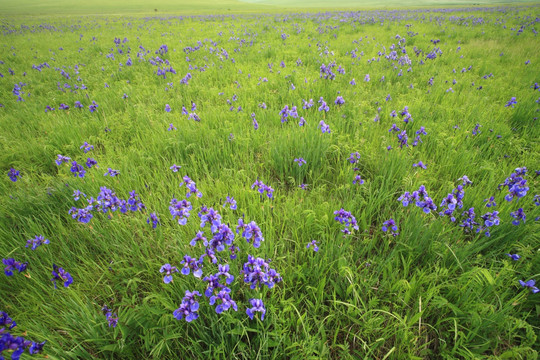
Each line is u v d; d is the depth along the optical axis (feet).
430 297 7.00
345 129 16.06
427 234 8.61
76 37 58.95
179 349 6.61
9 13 166.81
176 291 7.60
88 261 8.61
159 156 14.15
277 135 15.02
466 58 31.50
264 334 6.53
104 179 12.13
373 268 8.46
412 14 88.58
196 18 96.99
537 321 7.02
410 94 20.63
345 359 6.38
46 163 14.56
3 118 18.78
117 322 6.48
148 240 9.45
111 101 21.52
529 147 13.93
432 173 12.11
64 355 6.26
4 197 10.94
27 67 34.40
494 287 7.11
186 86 23.82
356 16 84.99
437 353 6.84
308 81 22.91
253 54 35.63
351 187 11.30
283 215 10.30
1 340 5.12
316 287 7.93
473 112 16.80
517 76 24.21
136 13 160.35
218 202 10.46
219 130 15.62
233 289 7.54
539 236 8.50
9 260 7.19
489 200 9.31
